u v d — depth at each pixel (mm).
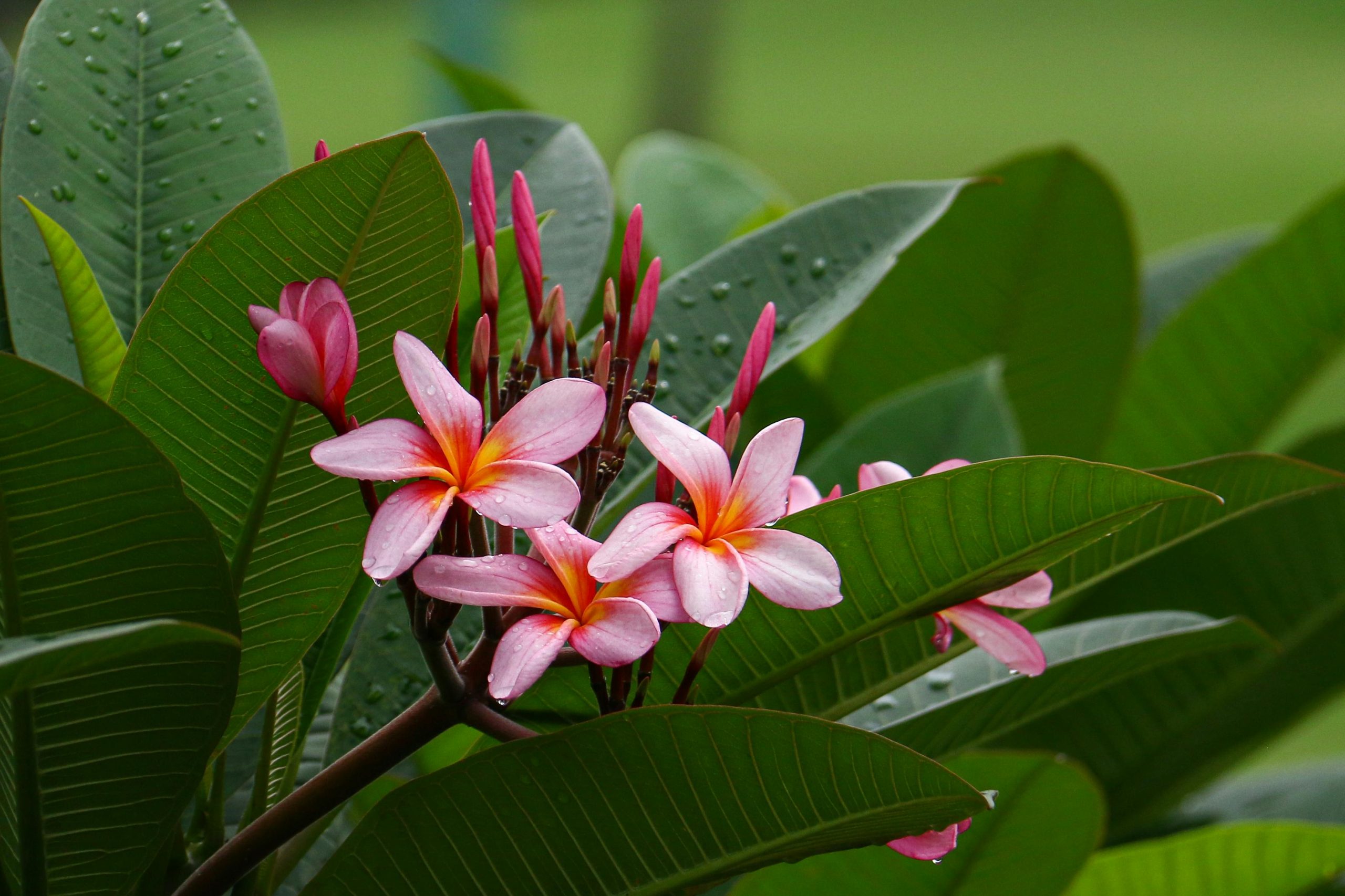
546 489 1311
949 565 1376
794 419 1351
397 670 1480
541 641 1309
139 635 1265
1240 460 1417
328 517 1379
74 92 1483
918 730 1494
